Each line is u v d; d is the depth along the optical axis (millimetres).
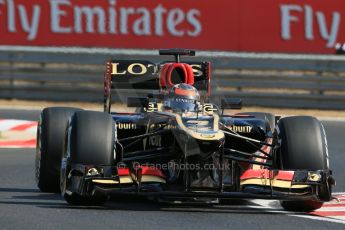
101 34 71250
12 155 45250
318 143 28484
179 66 32438
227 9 70875
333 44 70500
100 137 27891
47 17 71688
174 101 30500
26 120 59750
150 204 29844
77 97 69062
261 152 31297
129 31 71125
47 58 69312
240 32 71000
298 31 70688
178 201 28141
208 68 33562
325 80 67688
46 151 32188
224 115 32875
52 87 69250
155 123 30094
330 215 28875
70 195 28828
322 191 28047
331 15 70562
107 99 34781
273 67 68125
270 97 67375
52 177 32375
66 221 26234
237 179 28672
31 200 30828
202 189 27375
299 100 67312
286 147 28484
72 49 70125
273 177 28109
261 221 26984
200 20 70938
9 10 71750
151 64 34344
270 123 35188
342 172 41562
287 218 27812
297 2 70688
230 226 25844
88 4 71375
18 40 71688
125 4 71125
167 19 70875
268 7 70938
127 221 26219
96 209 28516
